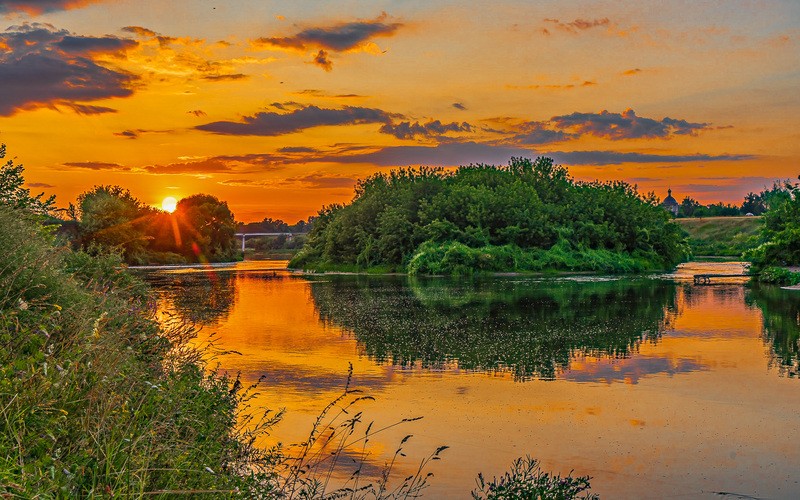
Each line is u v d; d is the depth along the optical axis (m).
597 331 27.22
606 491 10.30
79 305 8.28
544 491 8.97
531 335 26.19
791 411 14.94
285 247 183.38
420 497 9.84
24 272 8.82
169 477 5.81
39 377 5.69
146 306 13.03
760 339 25.00
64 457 5.36
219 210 118.25
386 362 20.62
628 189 85.44
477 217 75.50
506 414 14.63
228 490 6.14
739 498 10.06
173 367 9.23
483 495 9.92
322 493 8.79
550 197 86.44
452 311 34.88
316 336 25.94
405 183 88.50
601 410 15.02
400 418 14.20
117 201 97.12
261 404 15.10
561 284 54.62
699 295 43.34
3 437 5.03
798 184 64.44
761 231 64.06
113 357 6.70
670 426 13.81
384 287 52.19
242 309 35.81
